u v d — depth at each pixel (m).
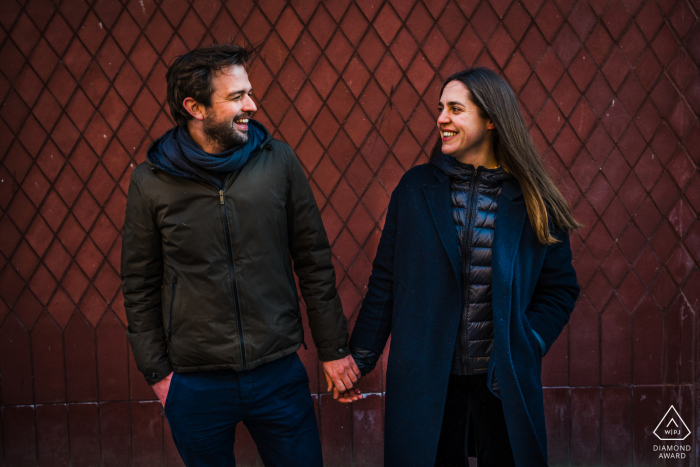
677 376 2.71
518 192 1.63
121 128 2.59
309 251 1.77
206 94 1.50
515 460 1.58
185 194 1.58
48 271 2.64
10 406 2.68
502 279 1.56
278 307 1.69
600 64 2.58
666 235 2.65
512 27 2.56
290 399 1.78
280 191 1.67
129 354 2.68
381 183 2.63
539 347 1.63
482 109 1.57
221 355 1.64
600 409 2.73
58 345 2.67
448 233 1.60
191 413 1.68
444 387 1.60
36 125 2.57
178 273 1.62
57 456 2.71
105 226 2.63
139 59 2.55
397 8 2.54
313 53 2.56
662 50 2.57
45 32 2.52
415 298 1.64
